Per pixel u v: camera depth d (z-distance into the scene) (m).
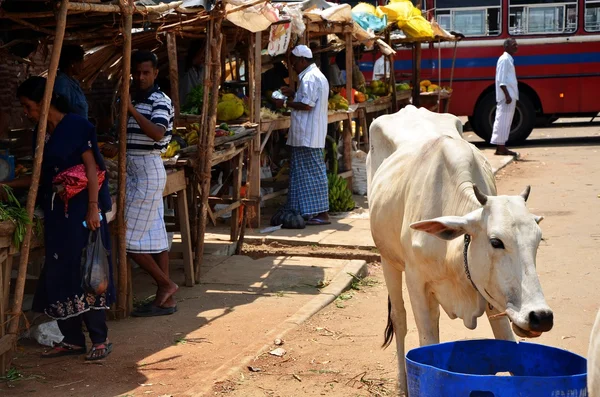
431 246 3.88
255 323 5.66
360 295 6.48
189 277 6.62
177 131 7.36
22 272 4.65
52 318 5.20
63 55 6.04
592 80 15.84
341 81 11.92
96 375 4.72
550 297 6.27
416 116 5.14
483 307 3.67
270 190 9.78
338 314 5.93
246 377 4.66
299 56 8.60
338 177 9.76
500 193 10.87
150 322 5.73
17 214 4.58
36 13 4.99
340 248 7.84
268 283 6.70
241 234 7.79
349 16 9.87
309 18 9.12
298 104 8.50
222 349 5.15
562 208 9.78
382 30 12.27
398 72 16.59
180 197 6.54
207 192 6.69
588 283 6.62
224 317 5.81
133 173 5.74
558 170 12.77
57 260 4.82
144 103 5.72
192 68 8.55
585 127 19.23
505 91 13.91
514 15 15.98
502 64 13.90
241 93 9.15
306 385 4.57
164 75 8.86
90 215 4.79
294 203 8.79
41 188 4.95
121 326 5.66
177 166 6.50
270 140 10.41
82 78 7.74
